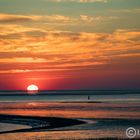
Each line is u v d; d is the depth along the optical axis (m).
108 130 81.12
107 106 165.62
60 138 71.38
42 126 90.00
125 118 106.62
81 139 69.50
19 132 80.25
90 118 107.25
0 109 153.88
